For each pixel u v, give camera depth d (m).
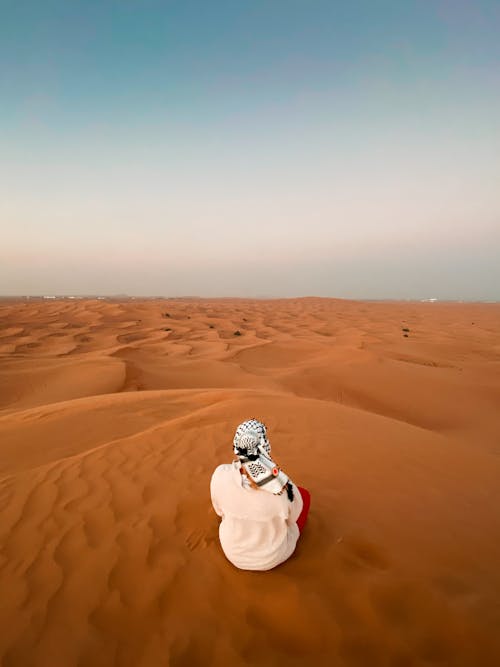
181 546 3.55
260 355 29.69
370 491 4.55
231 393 11.61
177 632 2.68
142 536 3.76
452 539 3.53
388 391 19.14
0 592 3.13
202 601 2.91
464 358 30.92
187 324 52.81
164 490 4.78
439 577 2.96
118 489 4.88
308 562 3.14
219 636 2.63
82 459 6.00
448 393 18.72
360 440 6.75
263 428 2.95
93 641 2.64
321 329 54.22
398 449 6.29
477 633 2.45
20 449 7.77
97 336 39.94
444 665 2.31
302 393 19.09
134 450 6.28
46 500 4.69
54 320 51.78
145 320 54.88
